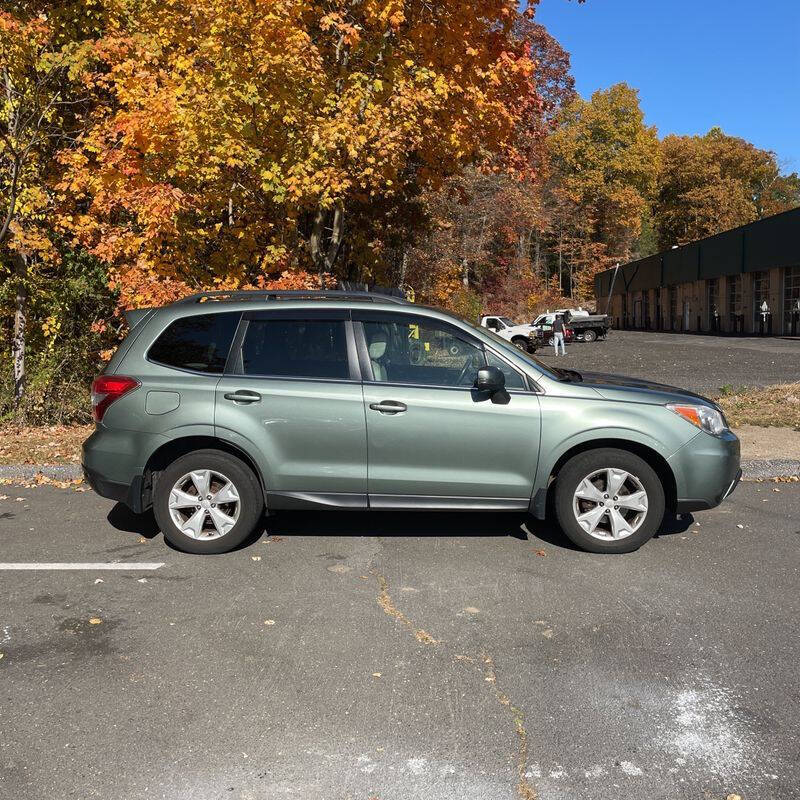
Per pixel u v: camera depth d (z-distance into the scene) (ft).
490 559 17.19
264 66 30.17
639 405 17.49
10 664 12.04
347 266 46.85
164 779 9.03
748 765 9.30
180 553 17.72
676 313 193.47
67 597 14.94
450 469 17.43
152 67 33.27
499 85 35.17
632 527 17.54
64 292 36.35
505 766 9.30
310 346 17.89
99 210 33.86
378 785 8.93
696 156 242.99
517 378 17.62
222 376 17.67
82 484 24.99
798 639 12.94
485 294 151.33
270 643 12.82
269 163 32.24
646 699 10.92
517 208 123.24
